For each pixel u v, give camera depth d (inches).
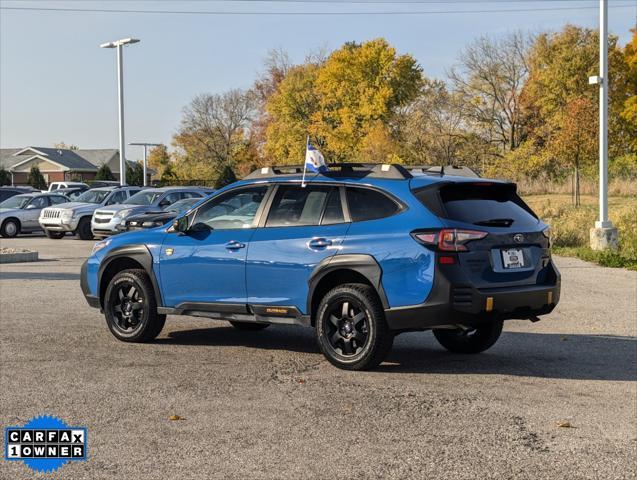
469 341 344.2
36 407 251.9
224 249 336.2
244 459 203.3
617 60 2495.1
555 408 253.0
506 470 195.8
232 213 342.3
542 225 317.4
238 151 3850.9
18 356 330.3
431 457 205.2
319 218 317.7
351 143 2970.0
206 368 309.6
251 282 328.8
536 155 2316.7
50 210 1192.8
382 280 294.4
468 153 2458.2
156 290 356.8
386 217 301.1
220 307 339.0
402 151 2442.2
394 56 2970.0
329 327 308.5
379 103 2891.2
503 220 300.7
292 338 379.9
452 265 285.3
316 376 296.5
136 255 361.7
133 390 273.6
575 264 743.7
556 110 2519.7
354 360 301.9
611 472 194.9
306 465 198.7
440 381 289.3
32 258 805.2
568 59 2493.8
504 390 276.1
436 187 296.2
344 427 231.1
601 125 840.3
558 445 215.8
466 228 289.0
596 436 224.2
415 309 288.4
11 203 1294.3
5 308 466.3
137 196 1123.9
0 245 1053.2
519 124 2770.7
